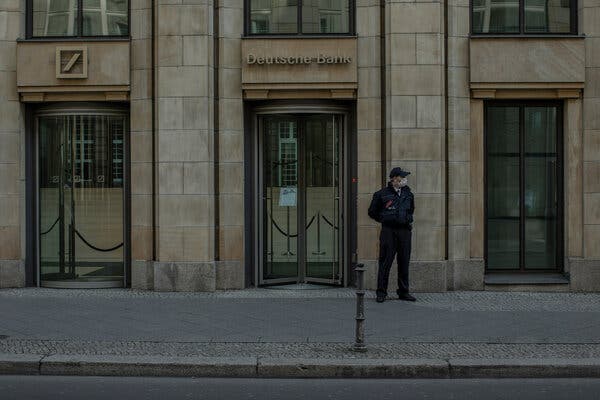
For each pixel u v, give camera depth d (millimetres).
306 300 13008
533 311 12078
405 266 12961
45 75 13961
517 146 14461
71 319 11312
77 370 8883
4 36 14055
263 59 13867
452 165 13969
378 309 12195
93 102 14250
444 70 13930
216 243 14047
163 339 10055
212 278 13766
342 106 14312
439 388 8391
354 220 14352
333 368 8844
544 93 14078
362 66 13984
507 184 14484
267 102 14242
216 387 8406
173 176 13703
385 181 13930
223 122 13969
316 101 14164
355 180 14320
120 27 14266
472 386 8484
